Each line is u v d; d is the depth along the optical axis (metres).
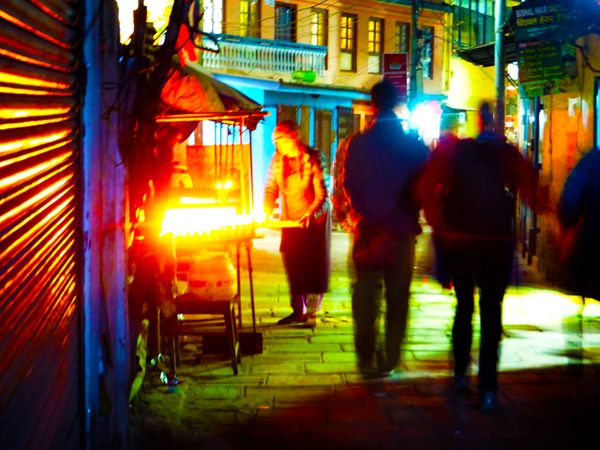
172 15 4.43
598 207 5.59
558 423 4.89
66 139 3.11
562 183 10.93
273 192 7.77
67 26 3.05
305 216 7.32
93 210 3.72
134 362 5.16
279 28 23.98
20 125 2.17
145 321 5.84
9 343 2.07
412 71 20.59
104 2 3.92
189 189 6.42
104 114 3.99
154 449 4.45
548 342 7.04
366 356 5.86
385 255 5.71
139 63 4.47
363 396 5.44
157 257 5.30
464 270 5.31
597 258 5.72
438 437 4.66
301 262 7.64
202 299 5.98
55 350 2.84
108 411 4.05
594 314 8.43
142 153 4.71
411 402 5.30
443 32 28.73
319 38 25.27
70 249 3.26
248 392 5.52
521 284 10.84
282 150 7.58
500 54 13.73
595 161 5.51
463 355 5.46
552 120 11.53
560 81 11.13
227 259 6.15
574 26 9.59
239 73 22.45
